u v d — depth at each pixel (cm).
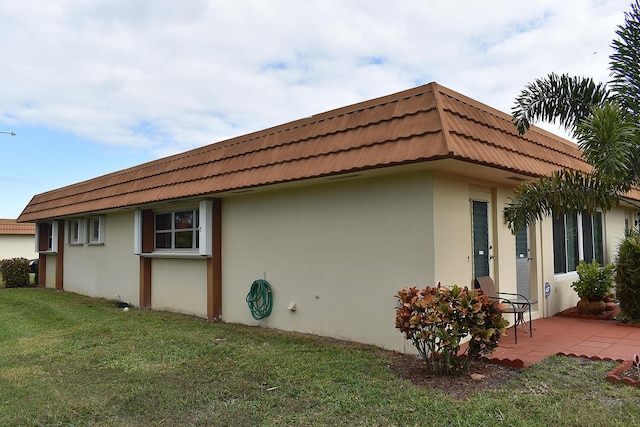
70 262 1584
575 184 620
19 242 3172
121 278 1268
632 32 624
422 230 613
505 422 381
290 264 794
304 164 704
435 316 489
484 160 573
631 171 604
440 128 555
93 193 1373
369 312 671
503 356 568
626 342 638
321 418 410
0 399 482
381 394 461
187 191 932
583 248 1040
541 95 685
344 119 698
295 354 626
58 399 480
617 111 531
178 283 1059
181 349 679
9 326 919
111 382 533
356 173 642
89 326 885
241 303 891
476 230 704
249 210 881
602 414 391
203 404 456
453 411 408
